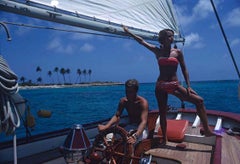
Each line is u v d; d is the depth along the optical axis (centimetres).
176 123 386
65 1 327
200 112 331
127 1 404
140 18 439
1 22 229
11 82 212
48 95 4453
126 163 268
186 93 327
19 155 317
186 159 310
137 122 354
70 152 278
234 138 365
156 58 347
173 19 500
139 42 369
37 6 295
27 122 329
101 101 2989
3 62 216
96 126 429
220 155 268
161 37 329
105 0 376
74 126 289
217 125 405
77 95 4319
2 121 208
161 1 467
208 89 4891
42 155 330
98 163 278
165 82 330
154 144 345
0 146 311
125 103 352
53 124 1397
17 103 233
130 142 276
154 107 2123
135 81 335
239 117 416
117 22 400
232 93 3647
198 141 364
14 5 269
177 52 331
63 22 325
